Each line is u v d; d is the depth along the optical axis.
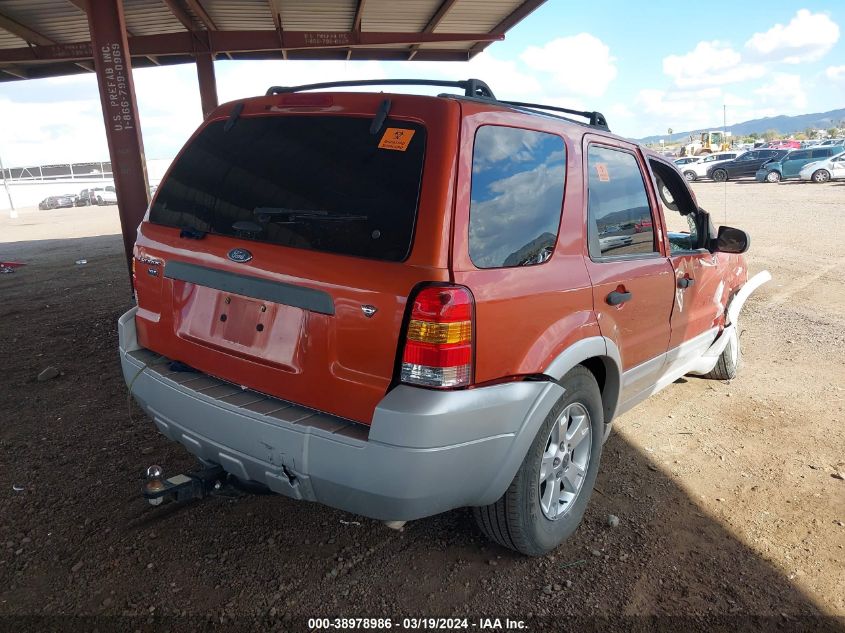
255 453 2.35
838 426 4.27
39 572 2.66
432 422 2.09
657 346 3.56
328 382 2.29
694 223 4.37
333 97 2.51
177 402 2.60
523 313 2.38
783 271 9.63
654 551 2.91
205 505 3.19
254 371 2.50
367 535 2.97
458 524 3.09
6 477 3.44
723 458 3.83
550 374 2.49
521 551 2.74
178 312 2.79
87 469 3.53
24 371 5.24
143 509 3.13
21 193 52.97
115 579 2.62
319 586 2.61
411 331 2.11
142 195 7.16
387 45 13.84
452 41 13.09
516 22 12.08
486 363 2.26
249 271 2.47
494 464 2.34
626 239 3.21
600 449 3.06
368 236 2.25
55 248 16.53
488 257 2.29
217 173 2.76
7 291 9.43
